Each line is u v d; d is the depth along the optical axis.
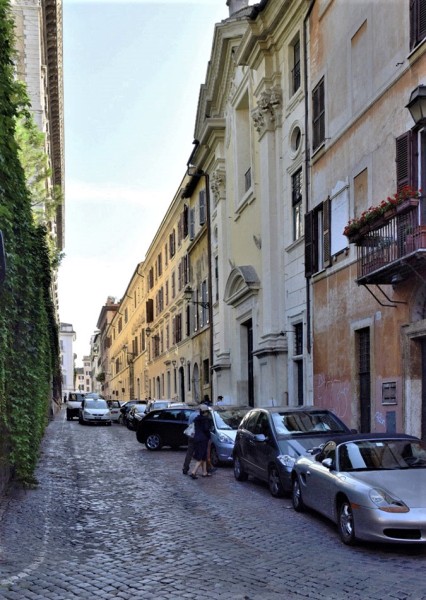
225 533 8.80
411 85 13.34
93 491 12.85
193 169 36.62
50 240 20.58
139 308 68.06
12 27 8.87
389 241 12.52
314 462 9.73
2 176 9.22
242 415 17.83
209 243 33.69
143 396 63.56
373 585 6.20
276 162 22.50
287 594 5.95
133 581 6.51
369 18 15.33
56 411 60.12
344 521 8.04
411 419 13.08
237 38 28.03
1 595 6.04
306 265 19.00
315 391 18.38
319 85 18.48
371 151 15.11
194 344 38.66
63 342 144.38
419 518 7.26
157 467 16.97
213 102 31.92
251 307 25.11
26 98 9.14
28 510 10.40
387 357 14.12
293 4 20.31
